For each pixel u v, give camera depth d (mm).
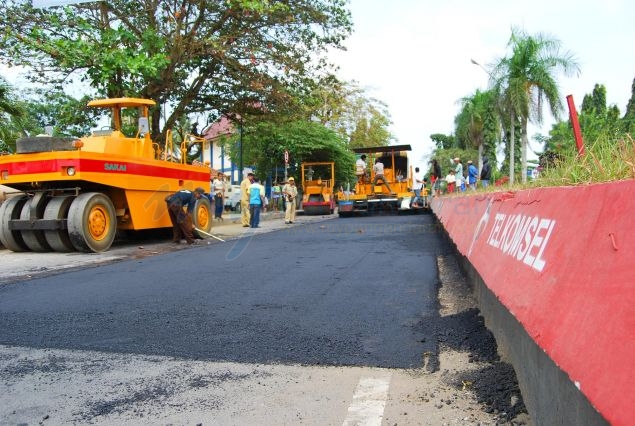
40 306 5461
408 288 6094
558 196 2277
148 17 15984
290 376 3387
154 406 2963
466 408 2836
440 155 58438
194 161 14844
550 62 25719
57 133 17125
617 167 2471
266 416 2816
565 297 1791
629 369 1247
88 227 10523
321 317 4812
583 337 1533
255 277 7066
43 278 7336
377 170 25578
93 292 6191
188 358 3758
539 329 1923
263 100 18859
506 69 26188
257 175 32156
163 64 14438
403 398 3010
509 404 2824
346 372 3436
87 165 10531
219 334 4324
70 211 10438
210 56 17031
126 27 16156
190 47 16062
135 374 3461
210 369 3533
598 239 1664
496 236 3586
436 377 3311
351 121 42750
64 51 13750
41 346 4082
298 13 17000
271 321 4691
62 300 5754
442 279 6734
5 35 13883
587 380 1410
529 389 2650
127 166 11586
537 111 26047
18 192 11711
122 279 7109
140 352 3906
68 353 3910
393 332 4293
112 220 11203
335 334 4262
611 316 1415
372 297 5648
